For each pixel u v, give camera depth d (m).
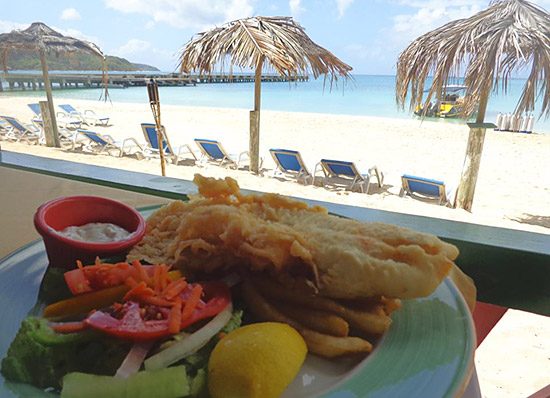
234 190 0.83
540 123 16.09
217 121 13.88
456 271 0.86
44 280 0.69
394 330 0.63
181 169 7.53
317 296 0.66
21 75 26.22
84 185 1.47
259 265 0.68
